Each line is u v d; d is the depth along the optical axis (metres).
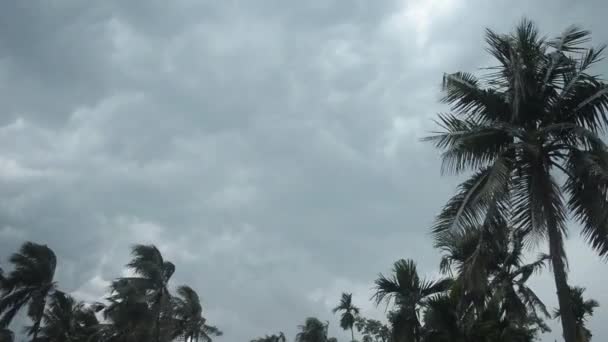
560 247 14.02
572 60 15.23
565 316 13.30
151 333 38.31
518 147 14.88
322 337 71.12
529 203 14.95
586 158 13.69
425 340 18.36
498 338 17.59
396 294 21.61
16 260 40.72
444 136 15.57
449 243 14.82
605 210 13.80
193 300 47.69
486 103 15.76
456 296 16.66
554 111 15.28
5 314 39.66
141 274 40.47
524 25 15.86
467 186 15.26
